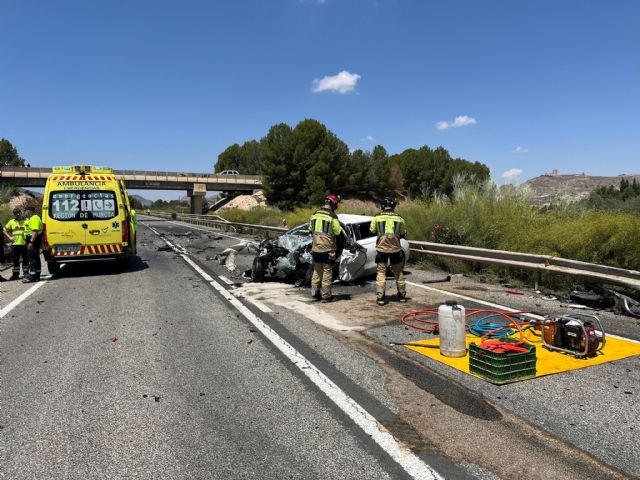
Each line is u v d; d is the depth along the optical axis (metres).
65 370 4.76
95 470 2.97
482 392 4.11
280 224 29.16
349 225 10.14
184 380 4.46
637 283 6.77
